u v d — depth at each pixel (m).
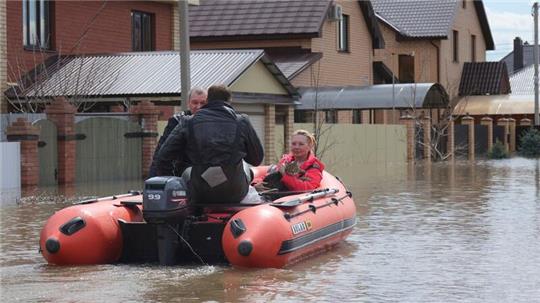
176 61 28.03
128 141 25.48
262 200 11.79
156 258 11.24
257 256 10.44
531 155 46.03
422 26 52.44
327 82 40.88
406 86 37.94
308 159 12.73
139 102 27.00
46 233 10.99
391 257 11.80
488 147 46.12
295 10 39.25
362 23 44.41
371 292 9.54
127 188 22.09
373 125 36.50
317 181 12.58
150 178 10.82
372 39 45.25
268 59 29.17
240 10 39.97
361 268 10.98
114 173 25.12
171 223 10.70
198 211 11.38
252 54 28.11
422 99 37.88
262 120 30.17
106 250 11.05
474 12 59.16
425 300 9.16
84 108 27.33
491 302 9.06
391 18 53.06
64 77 27.42
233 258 10.49
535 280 10.20
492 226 14.88
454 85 54.75
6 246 12.91
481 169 31.92
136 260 11.30
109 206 11.49
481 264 11.26
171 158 11.34
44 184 23.31
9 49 27.23
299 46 39.12
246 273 10.45
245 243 10.38
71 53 29.41
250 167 12.78
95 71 27.53
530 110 55.28
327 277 10.35
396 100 37.56
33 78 27.66
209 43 39.84
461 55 56.91
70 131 23.77
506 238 13.47
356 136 35.28
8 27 27.20
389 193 21.25
